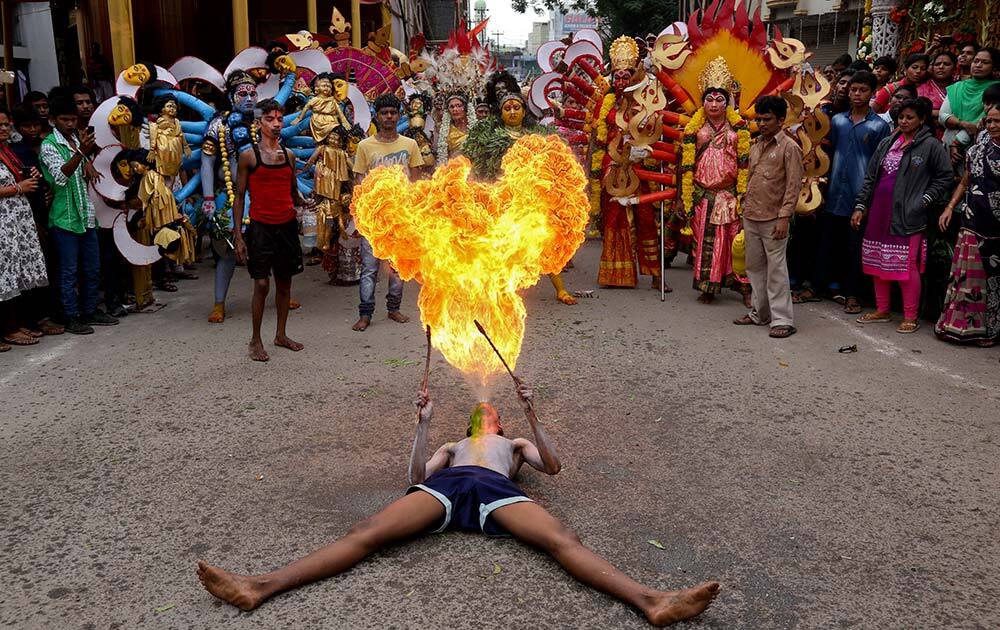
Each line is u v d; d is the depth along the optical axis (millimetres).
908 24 9492
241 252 5973
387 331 6816
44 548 3379
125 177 6988
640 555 3293
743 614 2895
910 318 6664
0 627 2850
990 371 5586
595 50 9445
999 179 5816
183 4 13930
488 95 8328
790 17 19078
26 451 4363
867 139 7281
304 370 5742
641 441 4469
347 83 8680
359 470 4121
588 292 8219
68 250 6652
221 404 5066
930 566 3197
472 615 2879
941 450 4301
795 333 6652
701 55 7715
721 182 7504
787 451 4312
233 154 7234
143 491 3893
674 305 7742
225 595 2885
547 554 3262
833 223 7625
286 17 16875
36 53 14312
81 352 6219
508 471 3686
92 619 2896
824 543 3377
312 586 3061
